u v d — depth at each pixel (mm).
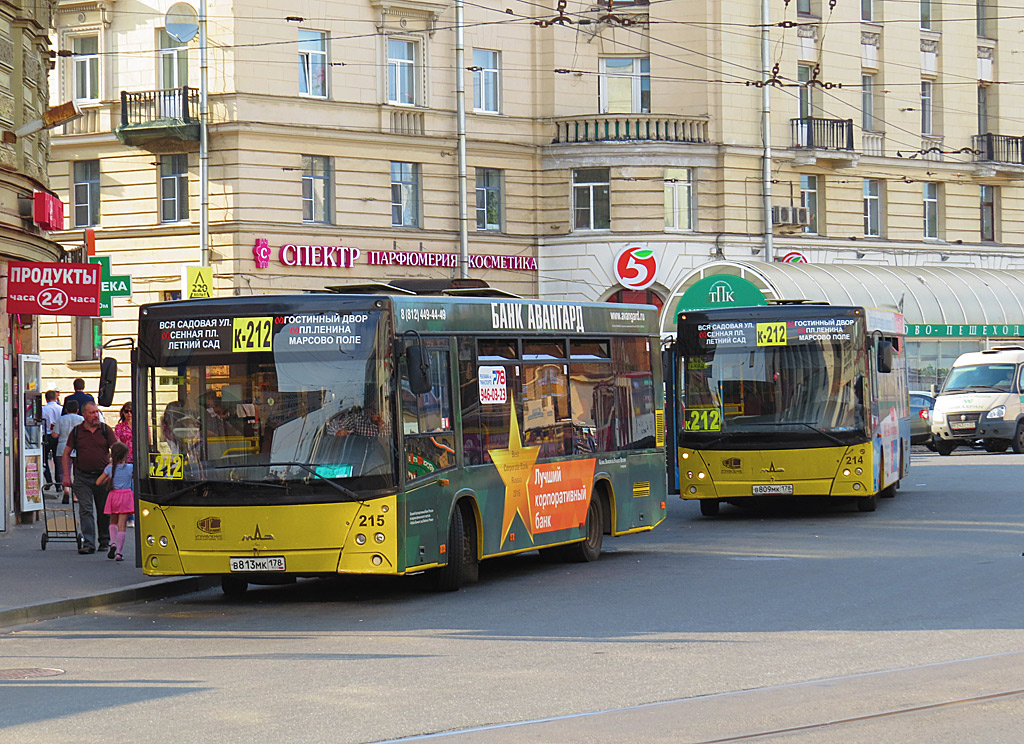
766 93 57969
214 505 17406
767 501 32906
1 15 26125
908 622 15109
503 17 55312
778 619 15547
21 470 27719
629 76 58000
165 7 50312
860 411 27469
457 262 53938
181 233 50125
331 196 51156
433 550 18031
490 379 19609
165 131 48906
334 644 14602
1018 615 15461
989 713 10672
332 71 51000
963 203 67125
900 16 64312
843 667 12633
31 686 12539
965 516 27438
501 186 55625
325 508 17172
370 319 17422
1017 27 68938
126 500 21828
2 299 26578
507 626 15562
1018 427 47969
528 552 23797
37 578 19859
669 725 10367
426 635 15062
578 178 56375
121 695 11969
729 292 40781
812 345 27703
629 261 55000
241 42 49000
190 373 17719
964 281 62062
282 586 20359
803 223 59938
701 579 19266
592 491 21938
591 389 22203
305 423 17359
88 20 51188
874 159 63406
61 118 26344
